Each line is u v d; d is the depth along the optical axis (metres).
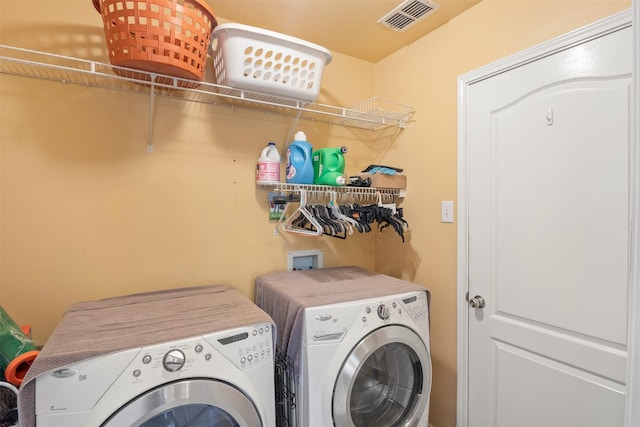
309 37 1.99
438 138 1.87
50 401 0.86
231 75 1.45
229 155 1.80
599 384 1.23
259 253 1.90
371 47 2.11
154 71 1.29
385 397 1.55
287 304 1.40
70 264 1.44
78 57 1.44
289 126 2.00
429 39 1.92
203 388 0.99
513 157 1.50
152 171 1.60
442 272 1.84
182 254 1.68
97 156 1.49
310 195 1.94
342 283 1.65
